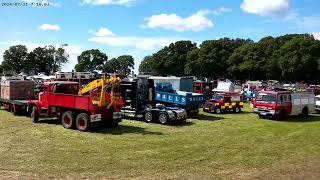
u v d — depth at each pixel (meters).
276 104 28.02
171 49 125.31
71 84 22.72
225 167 13.31
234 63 103.94
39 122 22.78
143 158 14.23
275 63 95.31
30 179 11.09
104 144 16.69
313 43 91.62
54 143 16.56
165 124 23.91
